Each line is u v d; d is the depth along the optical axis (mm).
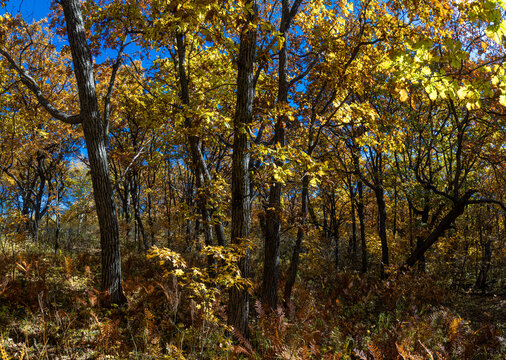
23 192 15523
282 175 4785
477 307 10289
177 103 8703
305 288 10820
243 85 5148
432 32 5375
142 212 21000
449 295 11078
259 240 15797
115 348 4672
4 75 12172
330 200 19234
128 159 12344
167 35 7793
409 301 9984
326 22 8078
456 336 6297
